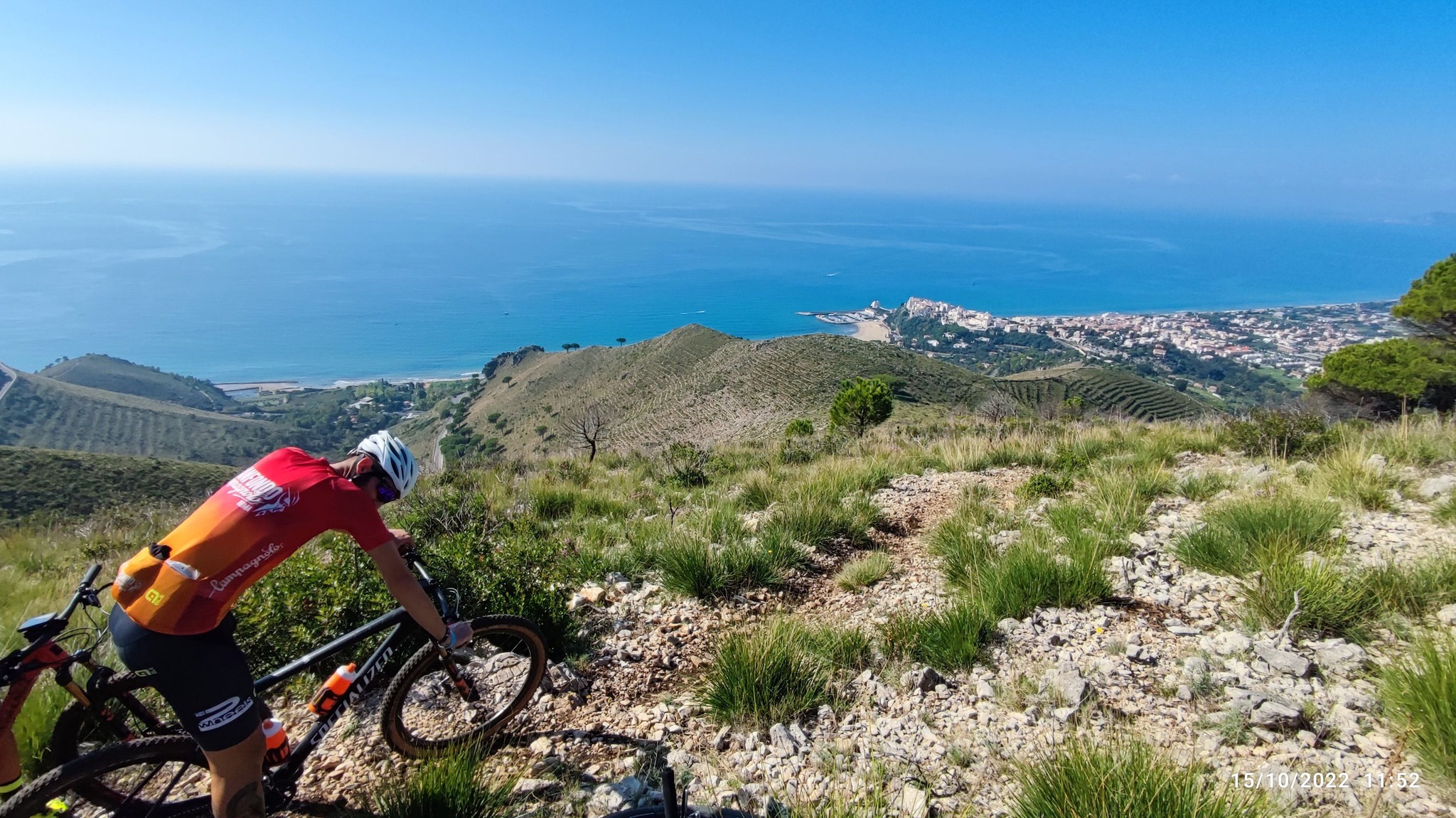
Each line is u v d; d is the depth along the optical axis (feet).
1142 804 8.52
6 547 36.91
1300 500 20.22
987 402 73.26
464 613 15.25
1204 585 16.83
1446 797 9.13
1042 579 16.63
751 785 10.40
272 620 13.58
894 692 13.25
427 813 9.68
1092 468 31.35
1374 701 11.34
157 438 473.26
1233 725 10.96
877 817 9.19
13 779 8.77
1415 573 15.02
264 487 8.64
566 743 11.98
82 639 14.90
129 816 9.19
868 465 35.76
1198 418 47.39
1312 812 8.96
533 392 462.60
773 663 13.16
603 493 36.83
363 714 12.81
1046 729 11.43
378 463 9.87
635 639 16.47
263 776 9.72
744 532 24.44
